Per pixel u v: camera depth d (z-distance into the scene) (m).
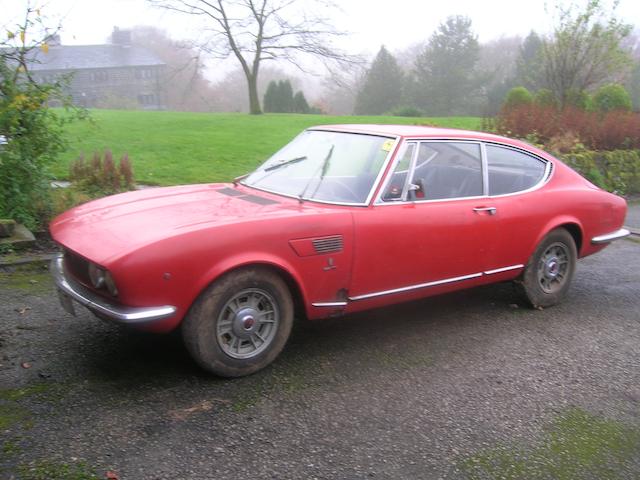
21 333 4.27
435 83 55.94
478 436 3.31
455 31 56.91
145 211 3.89
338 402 3.57
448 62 56.28
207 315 3.50
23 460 2.80
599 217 5.59
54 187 7.62
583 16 14.30
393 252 4.20
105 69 69.31
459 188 4.69
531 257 5.19
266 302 3.77
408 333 4.72
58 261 4.13
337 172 4.41
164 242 3.31
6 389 3.45
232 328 3.64
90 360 3.88
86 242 3.54
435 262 4.46
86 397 3.41
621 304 5.73
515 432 3.38
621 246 8.32
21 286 5.30
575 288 6.18
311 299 3.90
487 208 4.74
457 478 2.93
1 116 6.35
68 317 4.61
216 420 3.27
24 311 4.70
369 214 4.08
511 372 4.13
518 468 3.05
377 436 3.24
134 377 3.69
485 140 4.99
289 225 3.71
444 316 5.15
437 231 4.41
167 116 20.55
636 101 42.19
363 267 4.07
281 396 3.59
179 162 11.16
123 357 3.94
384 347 4.42
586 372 4.20
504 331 4.87
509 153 5.15
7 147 6.46
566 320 5.21
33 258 5.95
